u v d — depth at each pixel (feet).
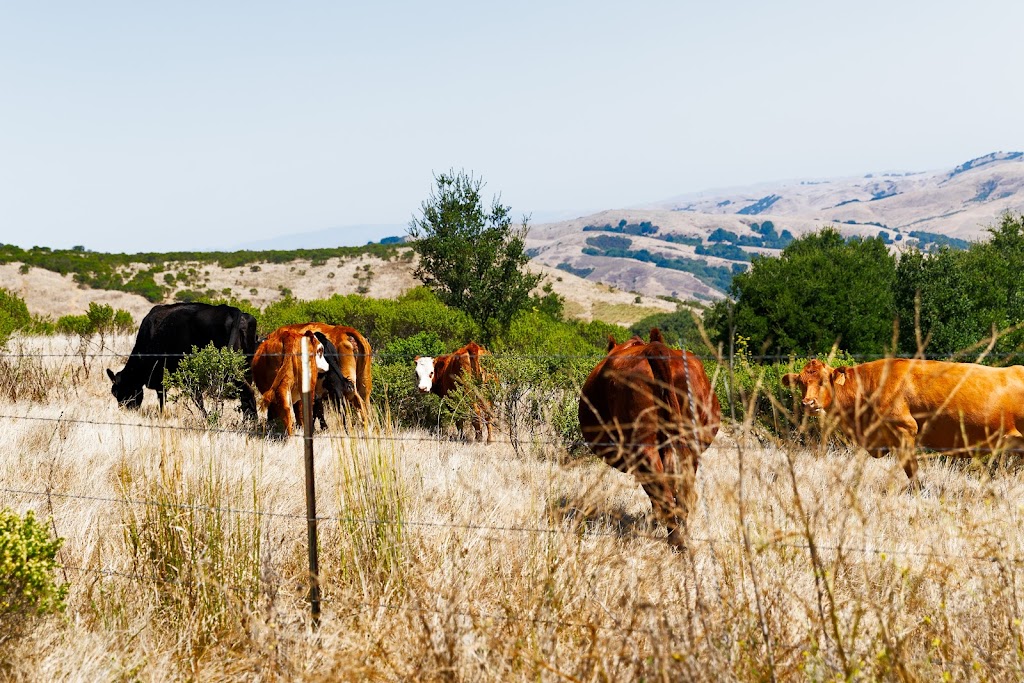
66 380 41.83
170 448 17.92
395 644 12.35
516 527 15.65
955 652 10.71
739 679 10.13
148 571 14.79
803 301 100.99
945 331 90.38
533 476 16.61
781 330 99.96
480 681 11.46
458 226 82.58
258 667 12.35
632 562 14.06
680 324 257.96
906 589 11.30
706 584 12.87
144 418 33.83
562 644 12.20
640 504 20.89
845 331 98.68
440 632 12.35
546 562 13.67
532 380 32.24
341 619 13.53
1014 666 10.39
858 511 10.12
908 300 98.17
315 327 36.27
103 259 247.91
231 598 13.84
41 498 19.27
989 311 91.56
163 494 15.49
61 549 15.94
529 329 74.79
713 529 12.64
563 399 29.55
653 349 17.40
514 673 11.43
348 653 11.96
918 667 10.27
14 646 12.35
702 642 10.43
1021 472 22.98
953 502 13.58
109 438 26.84
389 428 16.63
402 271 284.20
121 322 82.94
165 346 39.45
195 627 13.38
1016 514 13.69
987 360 36.42
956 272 96.63
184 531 14.94
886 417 23.39
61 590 13.37
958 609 12.08
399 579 14.47
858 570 11.78
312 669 12.12
